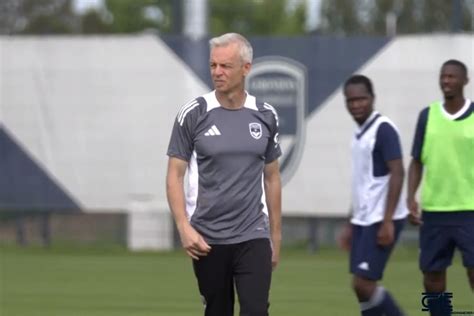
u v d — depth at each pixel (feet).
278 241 84.74
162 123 202.39
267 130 82.33
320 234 204.54
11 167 205.46
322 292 151.23
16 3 344.28
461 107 106.32
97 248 212.64
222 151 80.74
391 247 104.01
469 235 105.81
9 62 204.95
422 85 195.52
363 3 342.85
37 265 186.50
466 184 105.91
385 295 104.22
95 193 204.74
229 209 81.35
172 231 207.31
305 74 197.88
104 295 148.25
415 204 108.47
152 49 202.18
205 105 81.56
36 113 204.74
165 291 152.66
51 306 137.28
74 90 203.92
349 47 196.95
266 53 199.11
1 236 219.61
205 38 201.36
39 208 205.46
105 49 203.00
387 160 102.47
